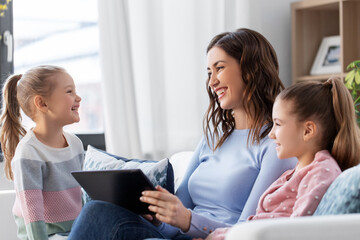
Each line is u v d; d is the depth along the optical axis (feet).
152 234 6.55
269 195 6.22
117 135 11.95
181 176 9.14
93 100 13.07
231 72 7.50
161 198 6.33
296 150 6.11
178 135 12.80
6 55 11.86
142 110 12.55
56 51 12.70
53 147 8.57
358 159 6.02
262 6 14.08
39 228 7.80
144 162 8.30
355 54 13.06
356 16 13.05
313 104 6.03
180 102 12.84
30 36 12.41
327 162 5.79
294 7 13.80
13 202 9.09
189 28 12.91
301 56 13.96
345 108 6.04
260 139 7.30
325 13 14.30
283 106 6.15
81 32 12.93
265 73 7.48
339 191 5.17
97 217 6.37
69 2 12.80
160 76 12.42
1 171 11.05
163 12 12.69
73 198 8.55
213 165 7.70
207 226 6.63
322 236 4.33
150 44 12.35
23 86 8.55
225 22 13.06
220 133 7.95
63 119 8.53
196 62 12.88
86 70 12.99
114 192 6.63
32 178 8.03
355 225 4.40
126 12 11.97
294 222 4.35
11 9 11.93
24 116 11.97
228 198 7.30
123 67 12.00
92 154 8.79
